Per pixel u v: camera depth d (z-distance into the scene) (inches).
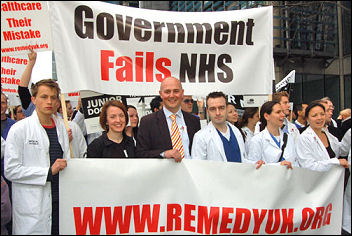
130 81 117.0
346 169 148.6
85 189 98.3
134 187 101.0
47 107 100.4
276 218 107.5
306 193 112.0
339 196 116.7
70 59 107.6
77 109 177.9
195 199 103.6
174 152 101.9
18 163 94.3
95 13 111.5
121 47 115.9
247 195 105.7
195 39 123.4
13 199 95.2
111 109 110.7
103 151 111.0
